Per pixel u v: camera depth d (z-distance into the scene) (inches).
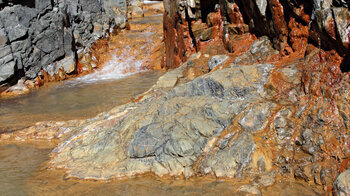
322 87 203.3
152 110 253.4
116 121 278.2
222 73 250.1
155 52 612.7
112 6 753.0
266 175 186.7
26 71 500.4
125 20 746.8
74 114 346.9
